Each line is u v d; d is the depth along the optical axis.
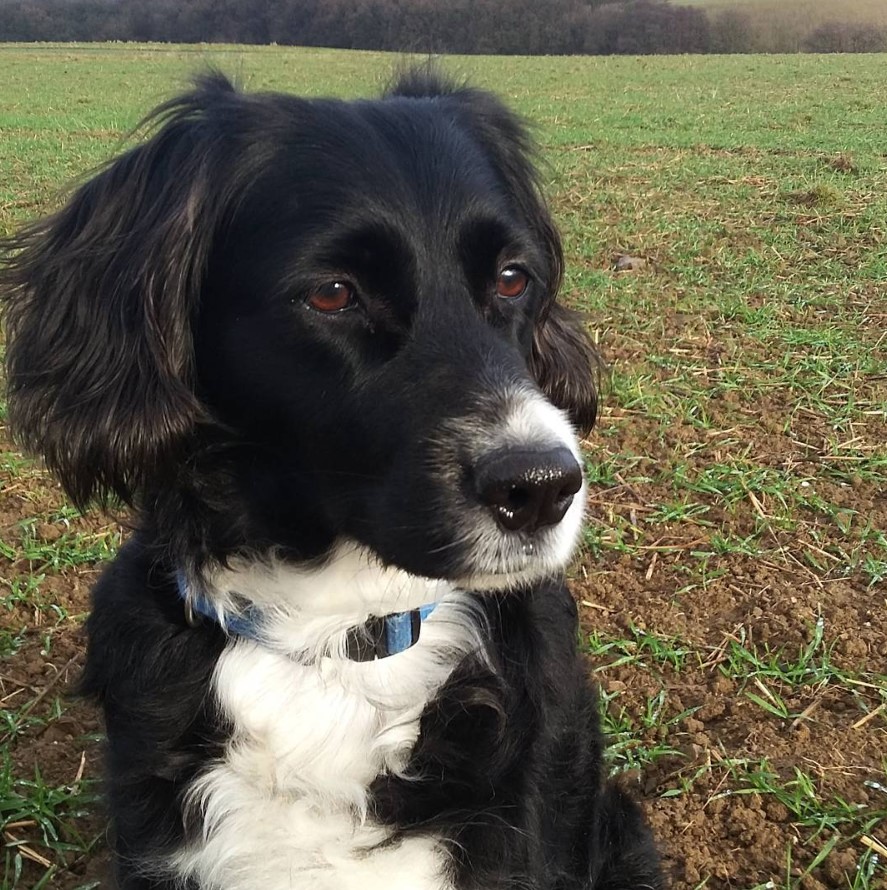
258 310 0.36
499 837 0.37
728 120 2.91
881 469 0.80
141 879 0.38
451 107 0.43
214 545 0.38
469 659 0.39
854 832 0.48
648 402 0.92
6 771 0.50
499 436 0.32
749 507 0.75
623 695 0.57
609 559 0.69
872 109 3.10
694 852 0.48
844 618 0.62
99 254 0.38
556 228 0.47
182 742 0.38
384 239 0.35
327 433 0.35
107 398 0.37
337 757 0.38
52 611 0.63
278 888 0.38
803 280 1.33
